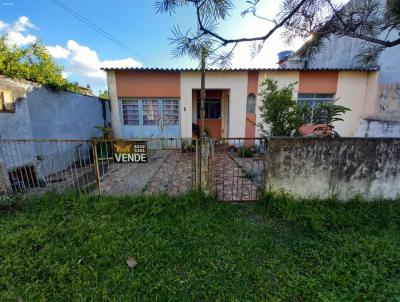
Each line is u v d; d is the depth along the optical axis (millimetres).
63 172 5090
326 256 2078
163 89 7441
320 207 2908
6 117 3508
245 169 4949
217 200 3221
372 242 2236
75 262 1975
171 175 4668
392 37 3322
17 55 4301
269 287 1745
